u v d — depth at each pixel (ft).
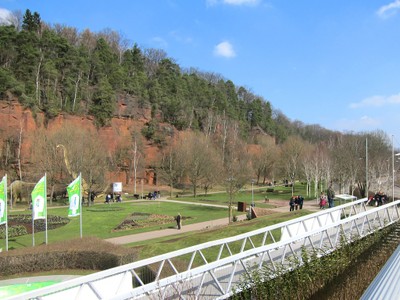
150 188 279.49
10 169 222.69
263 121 451.53
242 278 38.45
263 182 342.03
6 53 261.24
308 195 240.12
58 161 208.74
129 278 37.99
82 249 61.72
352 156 230.68
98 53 321.11
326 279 34.94
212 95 395.75
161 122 316.81
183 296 34.01
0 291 50.78
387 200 158.81
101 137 271.69
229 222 122.31
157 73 392.88
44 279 55.47
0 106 227.20
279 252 52.85
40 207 81.87
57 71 277.44
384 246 58.90
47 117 250.16
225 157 313.94
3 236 102.06
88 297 35.29
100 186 216.54
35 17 355.77
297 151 315.99
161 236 103.30
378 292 20.03
